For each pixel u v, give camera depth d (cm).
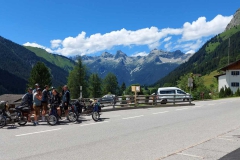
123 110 2289
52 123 1376
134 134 1110
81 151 823
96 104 1565
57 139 1010
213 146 843
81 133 1136
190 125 1353
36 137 1051
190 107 2552
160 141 963
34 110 1402
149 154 775
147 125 1366
